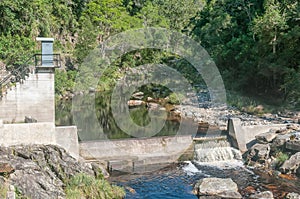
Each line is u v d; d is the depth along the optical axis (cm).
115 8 4753
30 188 1127
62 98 3812
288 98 3002
